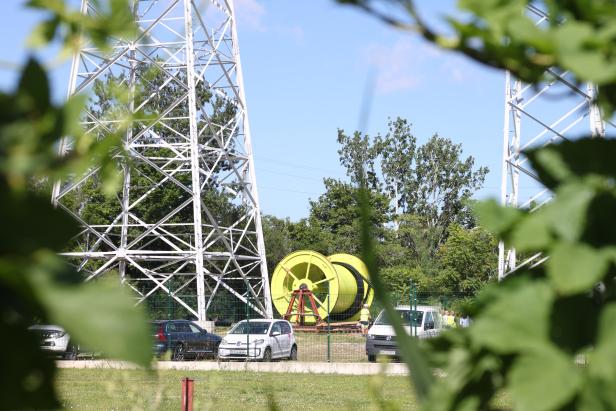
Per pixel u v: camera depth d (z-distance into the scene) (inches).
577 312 113.7
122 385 386.0
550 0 122.3
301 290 4242.1
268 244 7504.9
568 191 118.2
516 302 115.3
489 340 112.6
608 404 105.5
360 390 2092.8
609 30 112.5
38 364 100.3
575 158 121.2
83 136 109.3
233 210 6156.5
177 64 3479.3
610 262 113.3
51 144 102.8
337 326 4352.9
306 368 2623.0
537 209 124.0
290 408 1734.7
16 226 99.3
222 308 3479.3
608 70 110.0
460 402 118.5
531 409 105.3
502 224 123.2
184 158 3486.7
